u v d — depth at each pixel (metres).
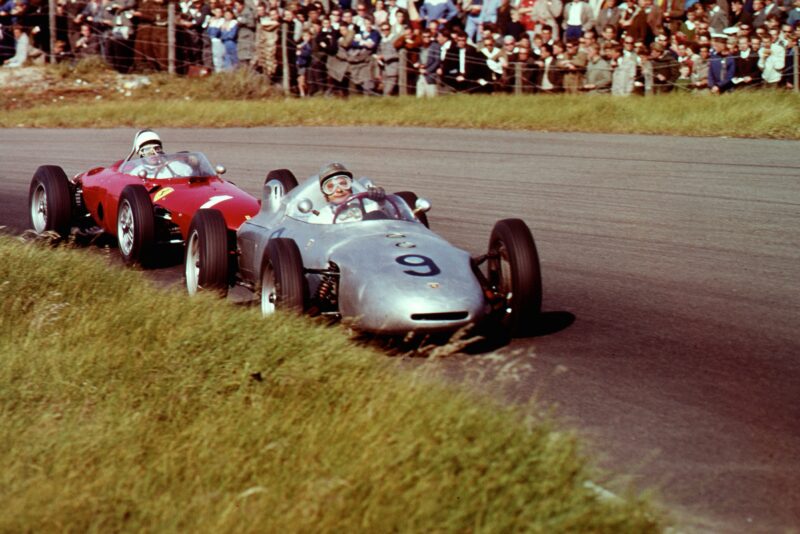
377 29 41.16
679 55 35.94
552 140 32.56
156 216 19.06
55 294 13.59
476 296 12.43
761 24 35.06
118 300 13.73
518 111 35.59
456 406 8.84
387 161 30.09
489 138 33.44
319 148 32.59
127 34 47.09
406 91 40.72
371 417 8.83
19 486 8.05
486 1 39.06
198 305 12.84
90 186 20.73
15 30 47.12
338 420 8.89
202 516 7.49
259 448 8.55
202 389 9.93
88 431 9.09
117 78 46.19
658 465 9.41
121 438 8.95
